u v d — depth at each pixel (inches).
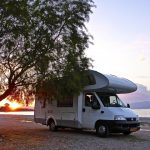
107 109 782.5
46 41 695.1
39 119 948.6
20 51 695.1
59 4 722.2
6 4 646.5
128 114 788.0
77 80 734.5
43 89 723.4
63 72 718.5
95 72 812.0
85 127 821.9
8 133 847.7
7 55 691.4
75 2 733.3
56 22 701.9
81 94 829.2
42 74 706.8
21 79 722.2
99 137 780.6
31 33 688.4
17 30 665.0
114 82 819.4
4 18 659.4
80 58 743.1
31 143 669.9
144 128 1101.1
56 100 819.4
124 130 770.8
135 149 616.4
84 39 737.6
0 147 612.1
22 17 661.3
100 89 810.2
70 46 721.0
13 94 749.9
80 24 729.6
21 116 1846.7
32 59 694.5
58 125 884.6
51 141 704.4
